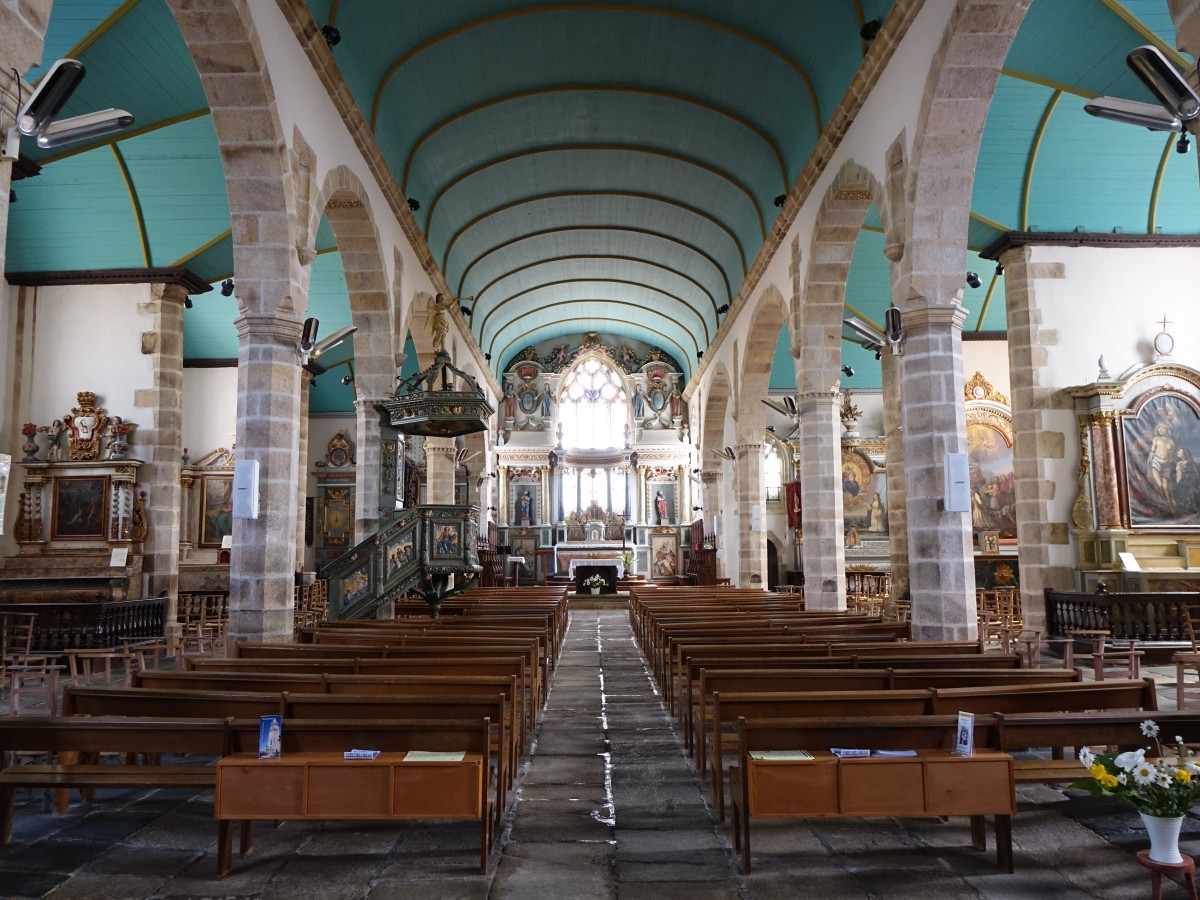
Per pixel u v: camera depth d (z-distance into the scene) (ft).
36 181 49.96
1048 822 19.42
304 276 37.01
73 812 20.29
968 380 83.61
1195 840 18.15
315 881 16.29
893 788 16.21
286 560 34.96
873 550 93.04
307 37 36.37
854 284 75.77
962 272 35.63
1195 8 19.35
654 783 22.77
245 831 17.60
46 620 44.96
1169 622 44.88
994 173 49.47
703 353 99.30
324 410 97.66
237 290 35.09
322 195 39.55
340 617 43.42
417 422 47.44
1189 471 49.14
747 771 16.35
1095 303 50.70
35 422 54.34
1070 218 51.01
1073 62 40.75
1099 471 48.70
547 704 34.24
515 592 65.41
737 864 17.11
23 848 17.93
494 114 59.00
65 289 55.21
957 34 31.37
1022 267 50.75
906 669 24.32
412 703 18.78
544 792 21.94
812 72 48.75
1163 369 49.75
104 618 45.96
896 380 64.59
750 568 75.10
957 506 34.63
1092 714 17.72
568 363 119.44
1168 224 51.21
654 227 80.43
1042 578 48.98
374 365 51.37
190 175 50.60
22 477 53.93
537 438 118.11
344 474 95.81
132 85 40.32
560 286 97.35
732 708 19.58
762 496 75.46
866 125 41.60
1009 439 83.46
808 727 16.97
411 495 60.23
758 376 74.84
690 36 51.44
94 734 17.35
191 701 19.27
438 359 48.70
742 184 65.10
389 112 51.13
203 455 79.61
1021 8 30.53
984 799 16.29
